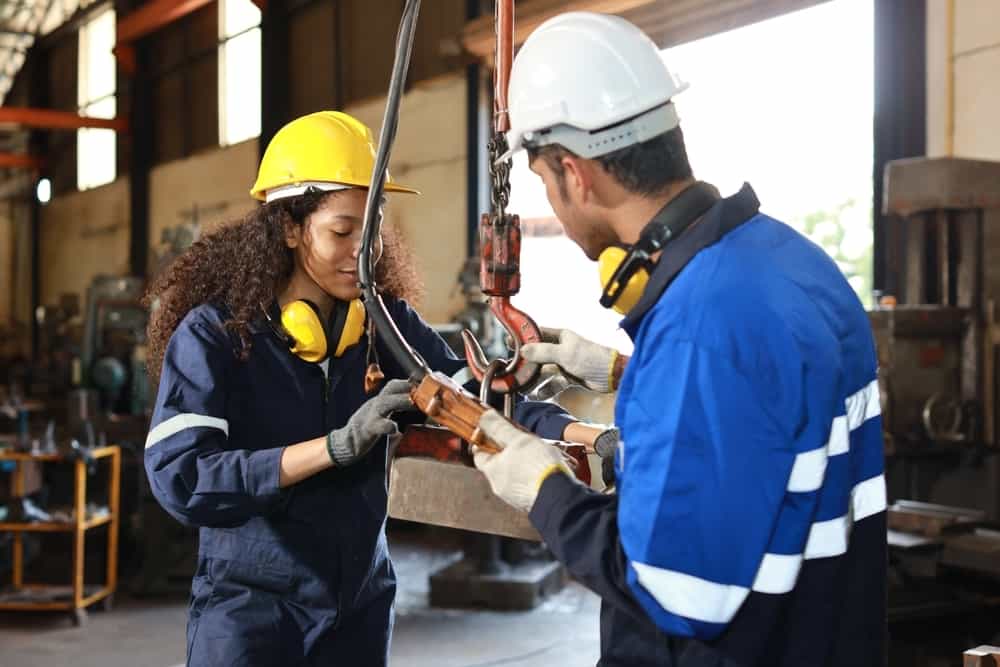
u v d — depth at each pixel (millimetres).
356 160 1442
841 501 945
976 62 3992
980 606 2615
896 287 3734
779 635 949
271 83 8539
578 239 1058
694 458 860
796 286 927
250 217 1490
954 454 3367
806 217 7184
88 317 6594
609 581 914
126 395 6887
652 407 894
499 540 4582
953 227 3416
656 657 997
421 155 7113
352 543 1509
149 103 10680
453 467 1173
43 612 4348
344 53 8023
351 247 1441
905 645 2605
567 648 3830
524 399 1480
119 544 5184
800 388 877
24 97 13461
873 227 4305
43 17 12586
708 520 853
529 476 983
